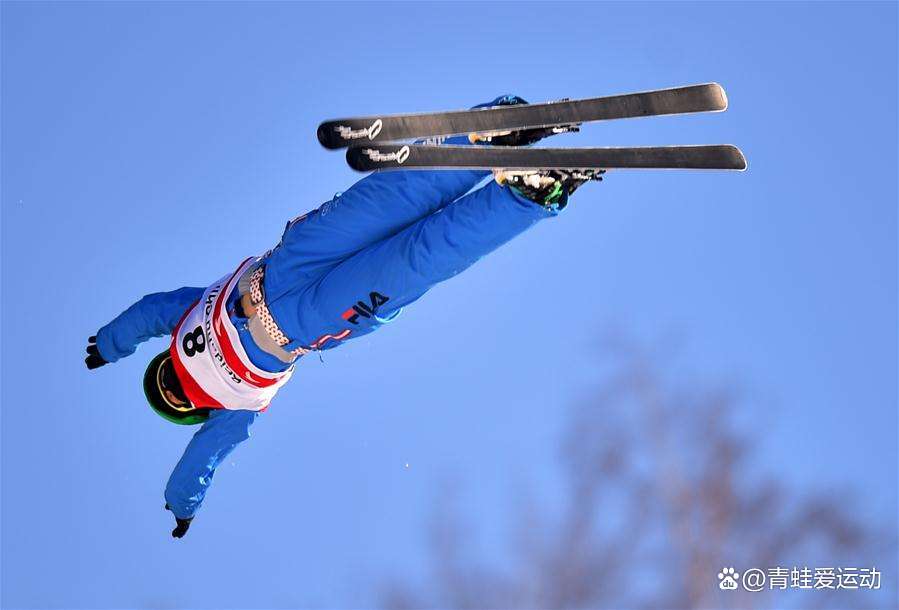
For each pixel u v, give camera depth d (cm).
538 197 2022
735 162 1925
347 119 1884
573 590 3656
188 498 2469
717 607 3666
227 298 2345
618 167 1905
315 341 2292
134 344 2536
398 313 2266
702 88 1866
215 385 2367
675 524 3738
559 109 1873
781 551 3797
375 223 2192
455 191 2177
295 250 2252
